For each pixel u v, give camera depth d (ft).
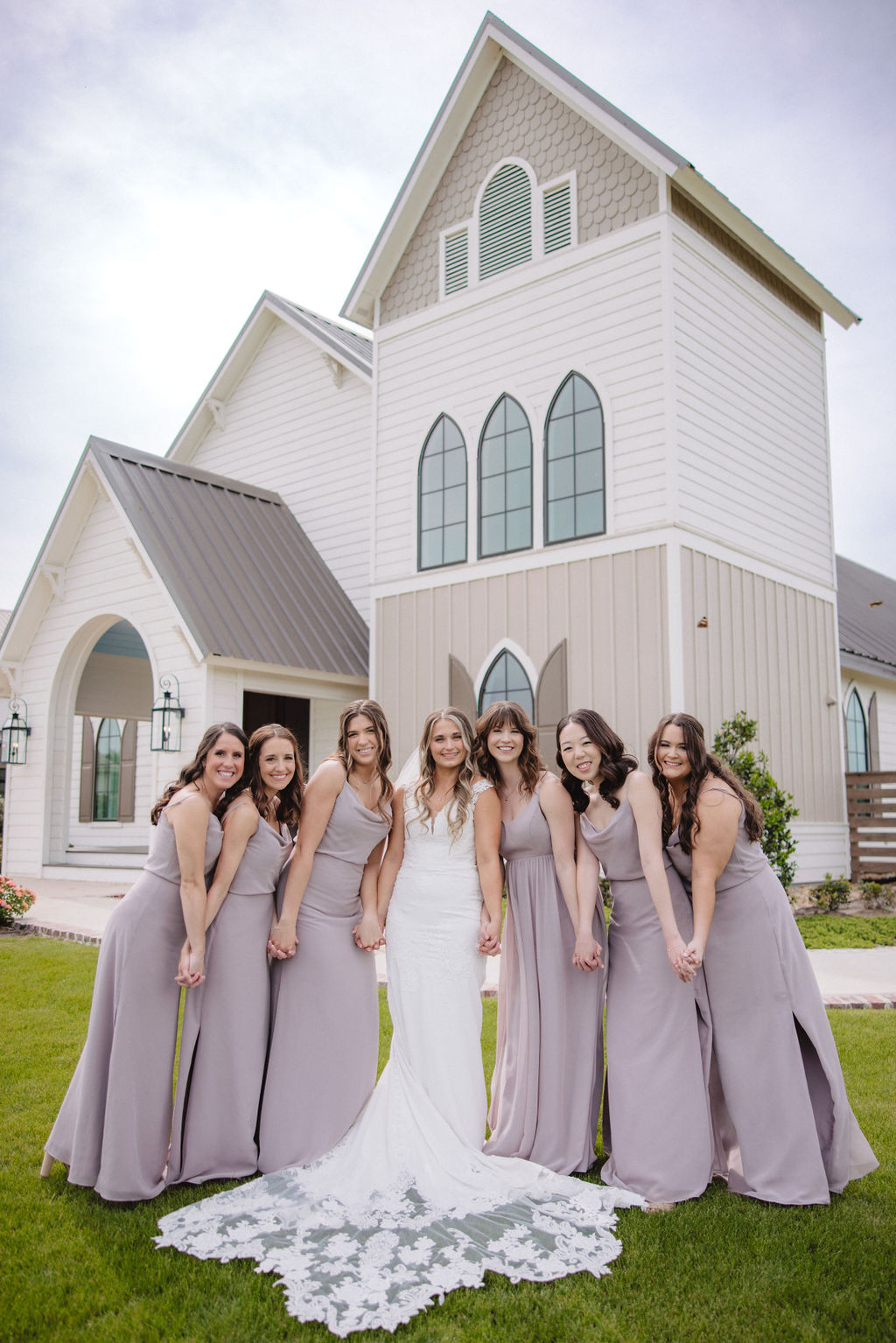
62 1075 16.11
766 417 41.68
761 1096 12.00
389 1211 11.22
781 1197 11.60
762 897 12.39
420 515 43.09
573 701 36.91
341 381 53.42
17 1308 9.18
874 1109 14.39
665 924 12.16
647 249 36.45
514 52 39.83
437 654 41.55
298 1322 8.94
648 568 35.50
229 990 12.60
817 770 42.70
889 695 65.46
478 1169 12.26
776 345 43.04
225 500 49.39
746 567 39.11
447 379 42.60
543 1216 11.12
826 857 42.63
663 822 12.84
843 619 63.98
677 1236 10.71
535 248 39.91
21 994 21.88
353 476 52.44
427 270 43.96
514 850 13.67
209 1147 12.40
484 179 42.09
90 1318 9.11
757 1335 8.81
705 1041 12.49
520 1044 13.29
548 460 38.83
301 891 12.98
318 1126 12.69
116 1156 11.49
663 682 34.68
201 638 39.14
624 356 36.78
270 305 56.18
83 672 55.21
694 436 36.55
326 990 13.03
